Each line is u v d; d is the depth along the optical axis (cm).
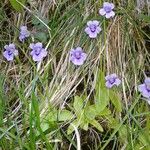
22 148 24
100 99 26
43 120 26
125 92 28
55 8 32
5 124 27
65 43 30
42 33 31
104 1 31
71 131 26
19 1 31
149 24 30
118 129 25
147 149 25
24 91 28
